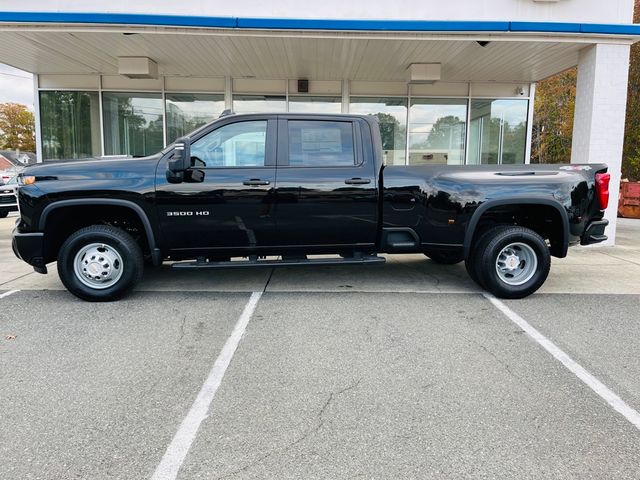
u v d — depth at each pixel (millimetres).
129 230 5691
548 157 29531
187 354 3920
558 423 2924
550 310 5141
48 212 5023
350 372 3604
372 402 3162
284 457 2578
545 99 29094
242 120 5336
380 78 12047
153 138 12297
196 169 5164
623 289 6035
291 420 2943
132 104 12180
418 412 3041
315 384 3412
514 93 12539
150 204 5105
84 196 5043
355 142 5465
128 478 2402
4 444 2676
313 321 4727
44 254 5137
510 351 4020
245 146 5332
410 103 12469
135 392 3279
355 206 5395
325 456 2588
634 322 4766
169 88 12094
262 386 3379
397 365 3730
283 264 5445
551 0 8930
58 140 12203
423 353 3965
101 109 12070
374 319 4797
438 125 12617
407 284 6195
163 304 5258
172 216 5152
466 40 8578
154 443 2699
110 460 2545
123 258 5203
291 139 5383
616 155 9008
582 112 9219
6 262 7586
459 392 3303
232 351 3982
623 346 4148
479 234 5727
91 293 5219
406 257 8148
